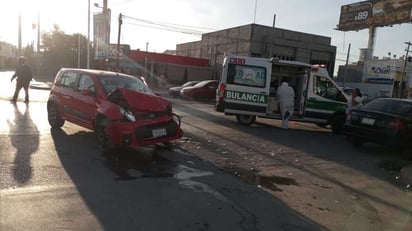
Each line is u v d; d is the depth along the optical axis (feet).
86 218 14.98
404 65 172.65
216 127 41.73
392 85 172.86
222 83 44.19
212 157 26.94
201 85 86.07
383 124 32.04
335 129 45.96
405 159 31.55
